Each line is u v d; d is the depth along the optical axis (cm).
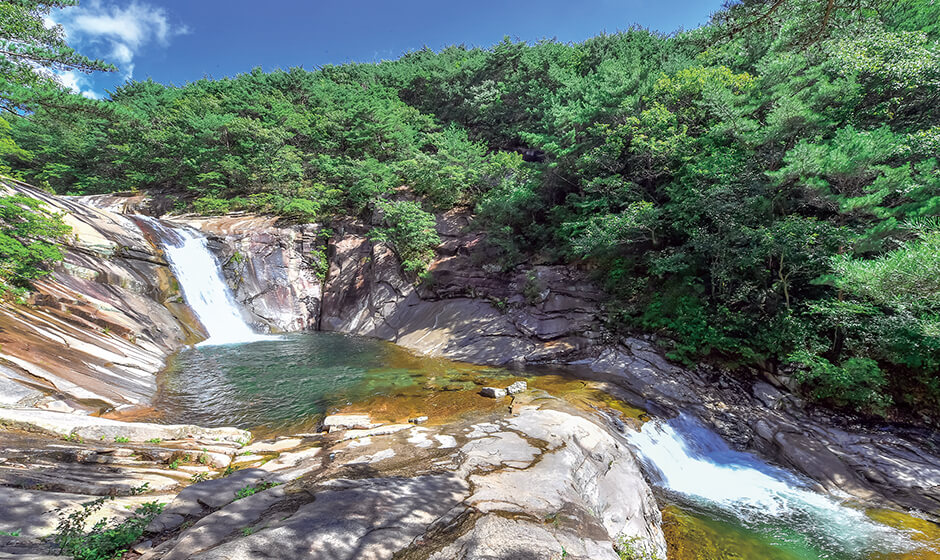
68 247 1515
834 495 800
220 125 3378
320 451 676
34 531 348
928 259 705
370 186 2730
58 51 1261
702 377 1281
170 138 3528
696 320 1400
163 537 367
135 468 556
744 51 1827
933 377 1032
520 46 3762
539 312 1730
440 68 4462
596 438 781
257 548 330
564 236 1911
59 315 1230
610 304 1642
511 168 2325
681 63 2130
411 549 357
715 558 603
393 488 485
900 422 1012
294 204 2655
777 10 734
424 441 717
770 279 1353
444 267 2169
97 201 3312
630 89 1894
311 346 1827
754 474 884
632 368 1364
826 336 1174
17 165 3903
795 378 1159
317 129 3553
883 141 1045
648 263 1603
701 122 1744
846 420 1053
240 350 1689
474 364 1538
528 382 1258
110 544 341
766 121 1403
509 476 553
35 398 764
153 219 2147
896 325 959
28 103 1398
